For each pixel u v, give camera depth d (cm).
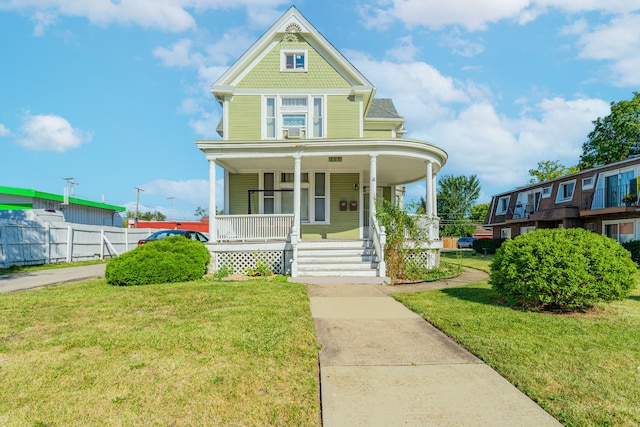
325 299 756
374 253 1112
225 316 579
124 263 930
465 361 405
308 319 563
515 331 504
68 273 1282
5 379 352
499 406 308
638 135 2634
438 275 1118
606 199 2136
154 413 295
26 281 1064
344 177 1463
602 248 611
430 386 345
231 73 1436
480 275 1218
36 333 491
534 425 281
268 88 1446
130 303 680
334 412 298
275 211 1436
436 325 542
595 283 585
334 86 1455
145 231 2475
